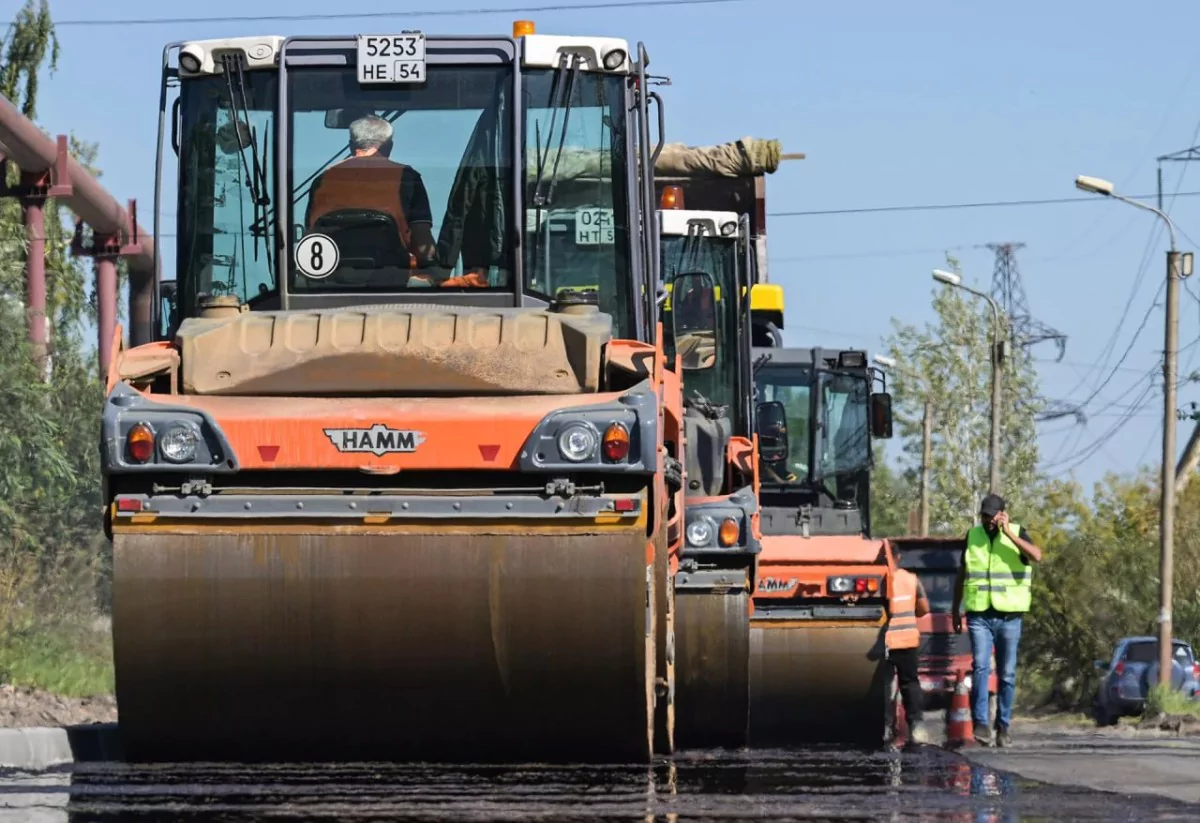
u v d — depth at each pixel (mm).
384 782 19938
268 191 25016
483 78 25016
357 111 25062
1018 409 158125
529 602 20500
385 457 20594
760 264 51656
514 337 22094
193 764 21625
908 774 23391
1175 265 70125
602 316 22812
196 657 20625
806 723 37156
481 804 17859
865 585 36281
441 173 24906
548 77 25078
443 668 20719
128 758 21547
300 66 25109
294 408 21094
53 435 50812
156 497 20609
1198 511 85562
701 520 30047
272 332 22234
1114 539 79625
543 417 20688
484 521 20578
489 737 21359
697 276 36781
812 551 36719
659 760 25672
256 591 20484
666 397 23438
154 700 20859
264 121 25094
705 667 30594
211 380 21969
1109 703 66938
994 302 95438
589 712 21047
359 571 20484
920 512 135375
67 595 47750
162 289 25125
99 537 51469
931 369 158750
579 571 20516
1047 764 25750
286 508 20547
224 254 25016
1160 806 18844
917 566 61562
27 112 95312
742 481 33281
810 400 55531
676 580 30453
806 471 55312
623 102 25219
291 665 20688
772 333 56438
